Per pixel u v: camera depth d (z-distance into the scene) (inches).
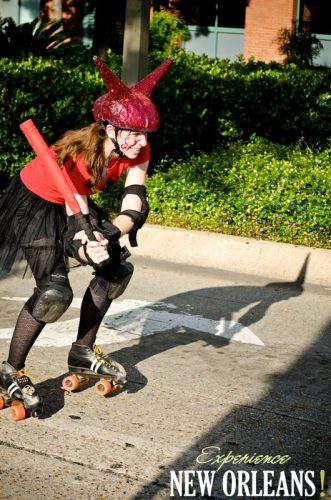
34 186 149.9
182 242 282.8
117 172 151.8
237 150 366.0
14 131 338.3
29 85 336.5
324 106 407.2
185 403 166.7
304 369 190.2
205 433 153.1
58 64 381.4
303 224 284.0
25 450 143.8
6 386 154.3
